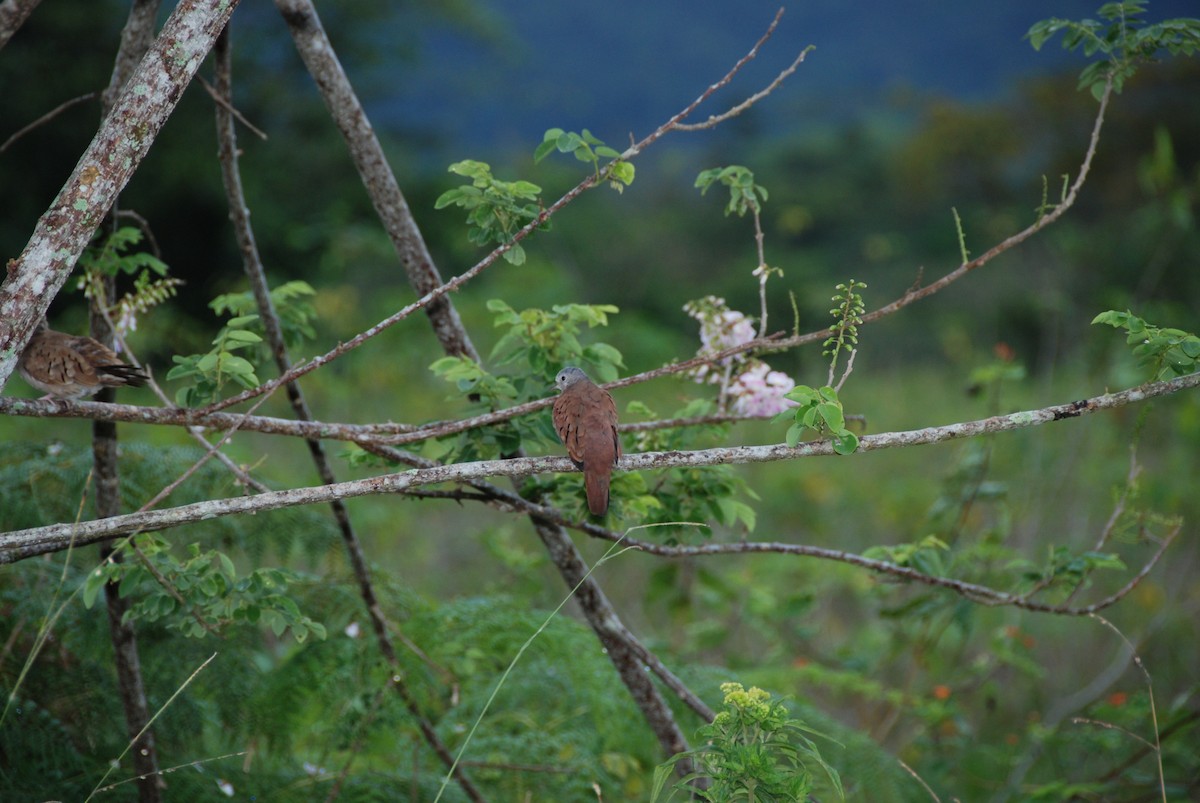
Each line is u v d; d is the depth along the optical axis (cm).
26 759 763
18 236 2847
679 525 761
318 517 957
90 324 753
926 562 791
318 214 3206
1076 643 1391
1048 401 1734
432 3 4028
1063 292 2434
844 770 961
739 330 825
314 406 1788
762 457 638
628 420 1702
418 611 965
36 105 2764
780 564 1409
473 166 701
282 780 866
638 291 3912
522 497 805
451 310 805
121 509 845
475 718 948
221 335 646
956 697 1175
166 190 3020
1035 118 4384
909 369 2630
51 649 828
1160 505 1495
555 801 914
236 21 3359
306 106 3369
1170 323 1938
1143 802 1058
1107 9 769
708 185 752
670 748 822
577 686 973
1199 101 3769
